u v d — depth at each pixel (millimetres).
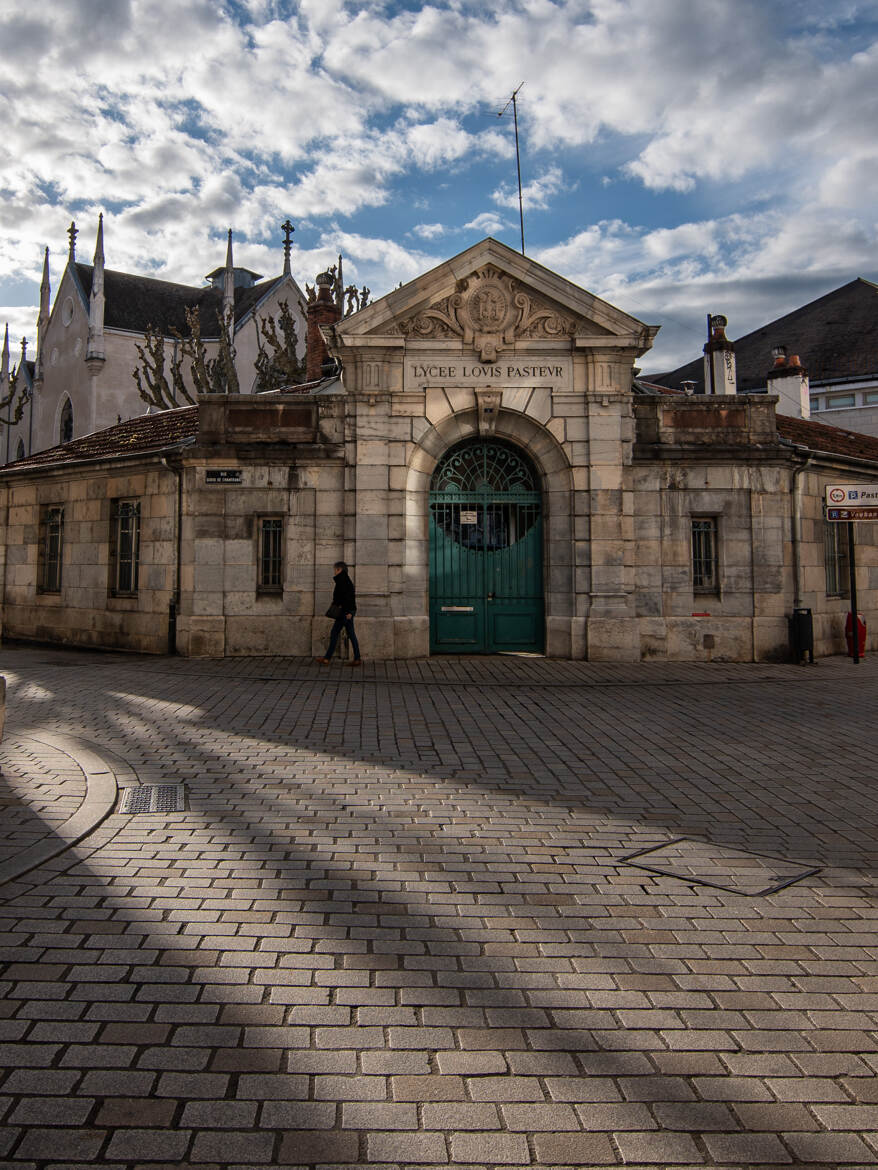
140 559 15109
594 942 3717
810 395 31469
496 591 14453
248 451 13867
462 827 5324
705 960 3562
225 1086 2639
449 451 14500
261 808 5676
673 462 14164
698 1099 2611
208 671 12148
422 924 3873
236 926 3803
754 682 11969
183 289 51156
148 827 5223
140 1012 3061
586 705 9906
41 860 4543
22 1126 2438
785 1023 3062
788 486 14797
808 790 6328
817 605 15500
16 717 8664
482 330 13898
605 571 13797
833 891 4352
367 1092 2621
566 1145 2400
